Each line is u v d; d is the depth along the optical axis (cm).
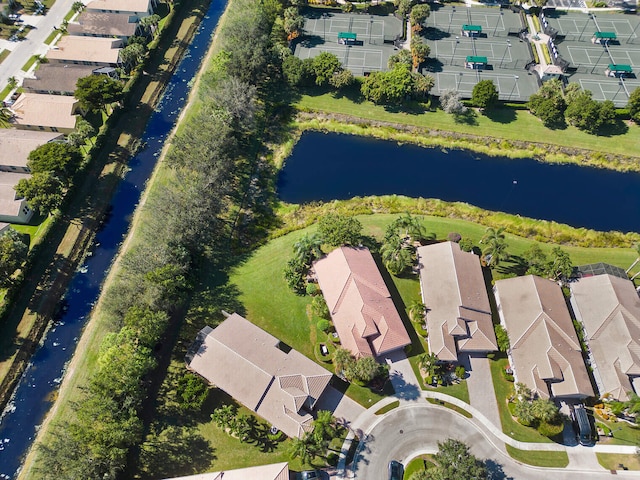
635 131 12725
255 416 8069
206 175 10706
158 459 7656
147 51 14525
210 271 10038
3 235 9369
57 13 16075
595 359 8525
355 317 8688
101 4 15688
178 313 9350
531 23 16088
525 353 8512
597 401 8281
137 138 12700
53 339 9156
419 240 10462
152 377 8494
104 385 7381
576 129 12838
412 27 15712
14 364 8700
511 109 13312
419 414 8175
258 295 9625
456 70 14262
